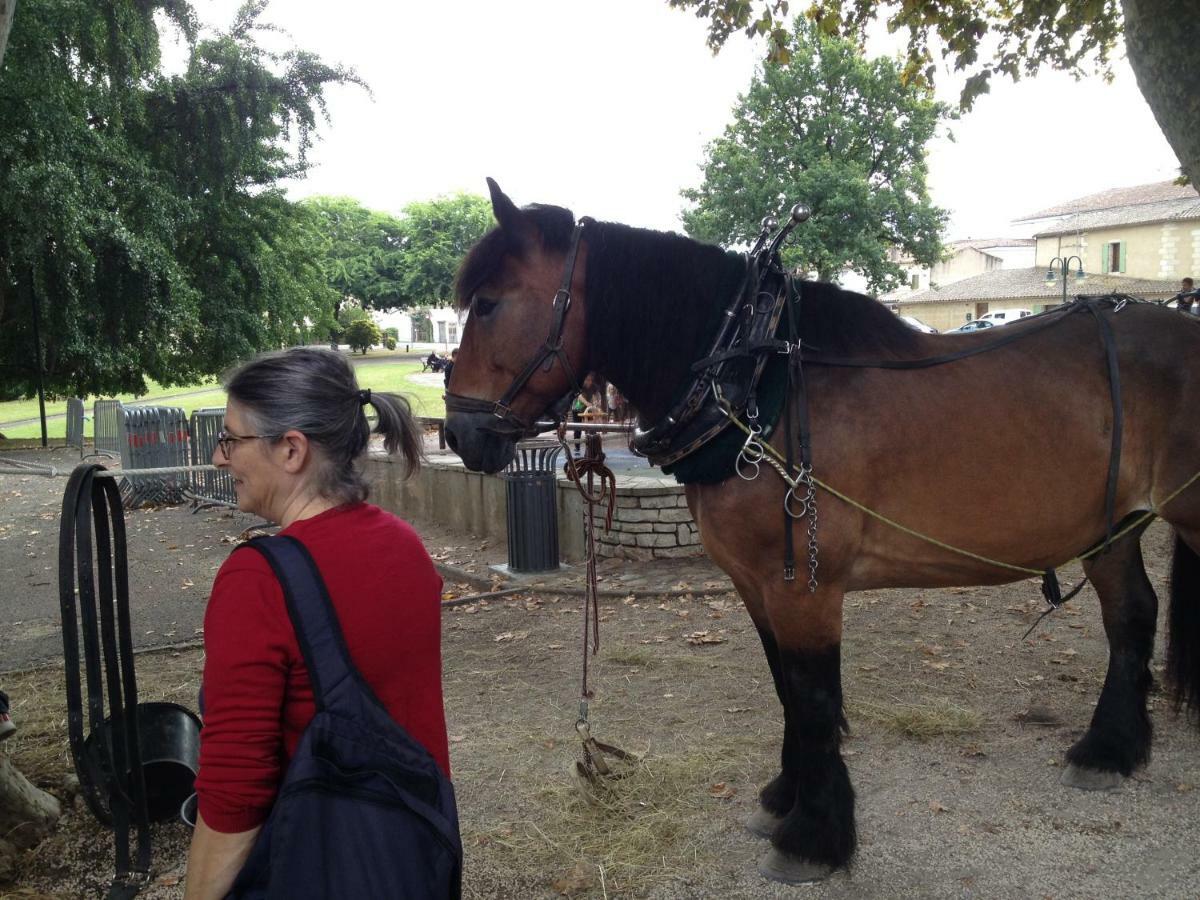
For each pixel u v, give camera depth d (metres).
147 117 19.19
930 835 3.01
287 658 1.35
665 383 2.72
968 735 3.78
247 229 21.81
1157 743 3.62
